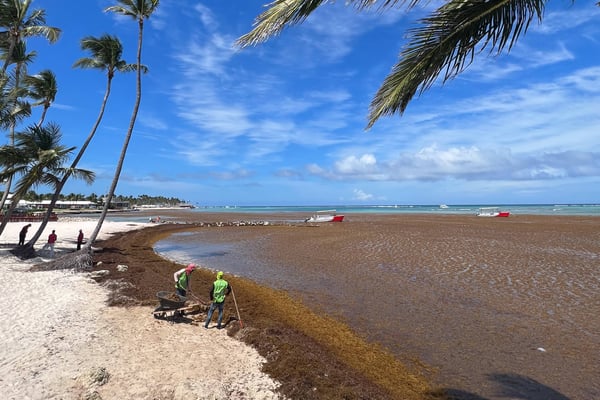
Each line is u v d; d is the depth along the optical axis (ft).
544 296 40.19
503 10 11.75
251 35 12.02
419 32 12.34
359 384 20.84
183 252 77.77
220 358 23.45
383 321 32.89
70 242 83.71
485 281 47.11
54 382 19.43
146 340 26.04
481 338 28.99
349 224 156.97
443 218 197.26
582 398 20.49
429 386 21.72
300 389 19.60
